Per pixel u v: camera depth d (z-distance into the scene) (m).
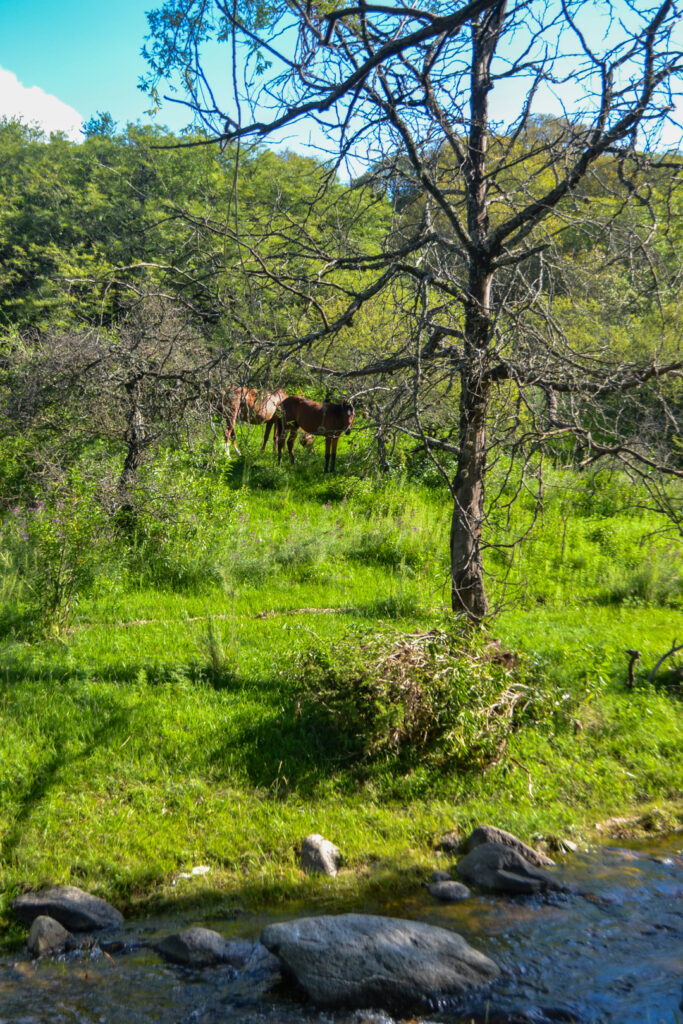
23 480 15.51
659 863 5.59
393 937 4.34
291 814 6.09
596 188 7.77
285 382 7.77
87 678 8.31
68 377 12.23
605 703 8.05
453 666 6.98
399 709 6.76
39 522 12.29
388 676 6.96
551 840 5.88
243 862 5.54
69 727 7.11
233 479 19.19
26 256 32.53
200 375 7.89
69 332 17.56
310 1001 4.03
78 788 6.23
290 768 6.72
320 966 4.13
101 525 12.72
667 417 7.05
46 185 35.34
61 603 10.31
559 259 7.34
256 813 6.09
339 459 20.48
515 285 7.38
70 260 30.50
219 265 6.77
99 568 12.25
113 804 6.08
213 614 11.55
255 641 10.01
